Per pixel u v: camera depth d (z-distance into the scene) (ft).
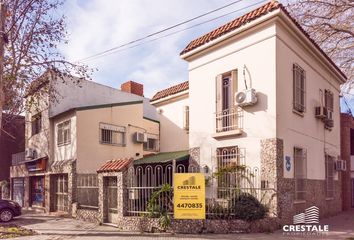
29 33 54.75
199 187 40.57
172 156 58.08
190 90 53.62
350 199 70.64
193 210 40.34
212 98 50.06
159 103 77.10
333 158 61.36
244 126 45.47
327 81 59.52
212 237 37.45
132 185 45.52
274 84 42.63
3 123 66.44
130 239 37.88
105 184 49.34
